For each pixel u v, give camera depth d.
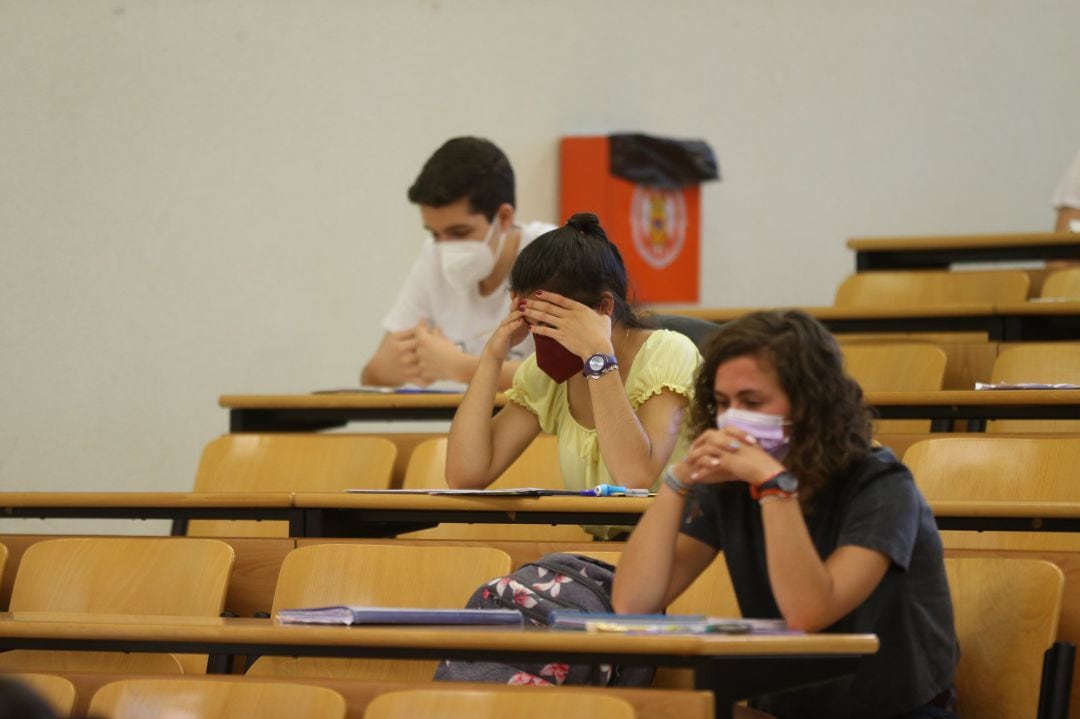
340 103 13.34
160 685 5.17
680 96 15.83
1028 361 8.88
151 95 12.05
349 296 13.38
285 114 12.95
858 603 4.89
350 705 5.19
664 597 5.23
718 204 15.95
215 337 12.40
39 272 11.34
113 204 11.80
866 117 16.78
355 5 13.48
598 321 6.84
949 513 6.38
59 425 11.41
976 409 8.20
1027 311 9.90
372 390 9.88
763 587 5.22
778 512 4.84
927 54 16.97
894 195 16.81
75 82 11.61
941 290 11.16
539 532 7.86
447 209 9.38
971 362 9.64
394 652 4.79
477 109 14.34
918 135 16.89
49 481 11.34
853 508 5.03
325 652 4.91
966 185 16.95
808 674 4.58
